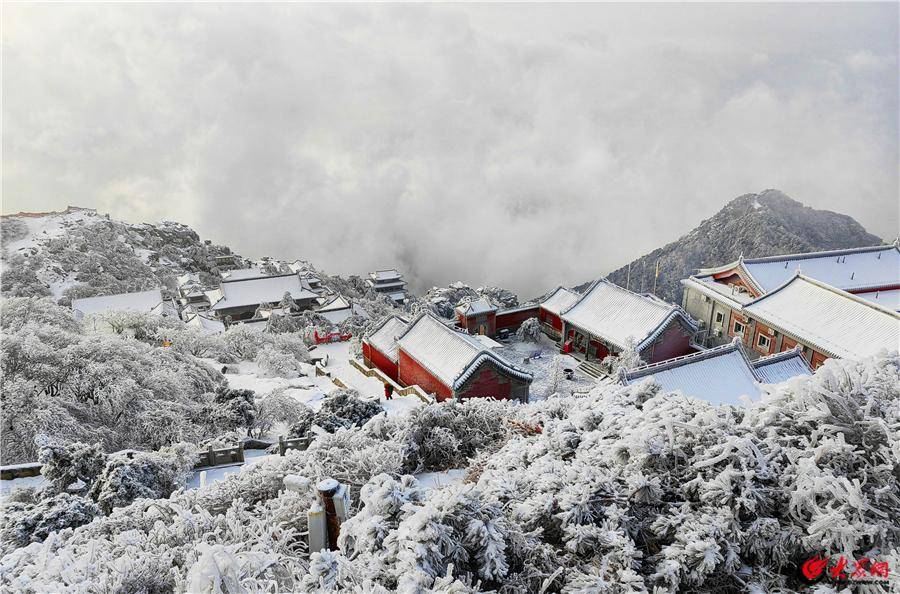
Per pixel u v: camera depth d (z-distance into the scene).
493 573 9.94
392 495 11.91
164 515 16.89
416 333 49.06
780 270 57.25
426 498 12.13
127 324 61.06
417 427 23.33
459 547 10.09
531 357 57.59
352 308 117.81
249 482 18.62
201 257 176.75
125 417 34.03
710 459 11.48
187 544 13.70
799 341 45.56
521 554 10.72
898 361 14.03
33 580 12.40
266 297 125.88
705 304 58.56
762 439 12.30
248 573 11.02
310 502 15.36
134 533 14.84
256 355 66.25
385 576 10.11
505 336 63.53
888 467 10.49
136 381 36.78
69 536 16.98
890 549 9.59
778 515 10.98
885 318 41.88
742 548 10.46
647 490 11.48
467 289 145.75
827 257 59.62
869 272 58.50
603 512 11.43
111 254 142.62
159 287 132.88
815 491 10.38
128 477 22.27
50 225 153.62
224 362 63.88
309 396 50.91
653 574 10.09
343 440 21.50
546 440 16.08
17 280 115.81
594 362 54.22
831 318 44.91
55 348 37.69
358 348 67.19
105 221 166.12
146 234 177.38
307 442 29.64
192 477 27.47
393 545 10.30
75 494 22.61
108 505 21.17
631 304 52.72
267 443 33.47
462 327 62.28
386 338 56.16
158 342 60.75
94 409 33.88
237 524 14.06
